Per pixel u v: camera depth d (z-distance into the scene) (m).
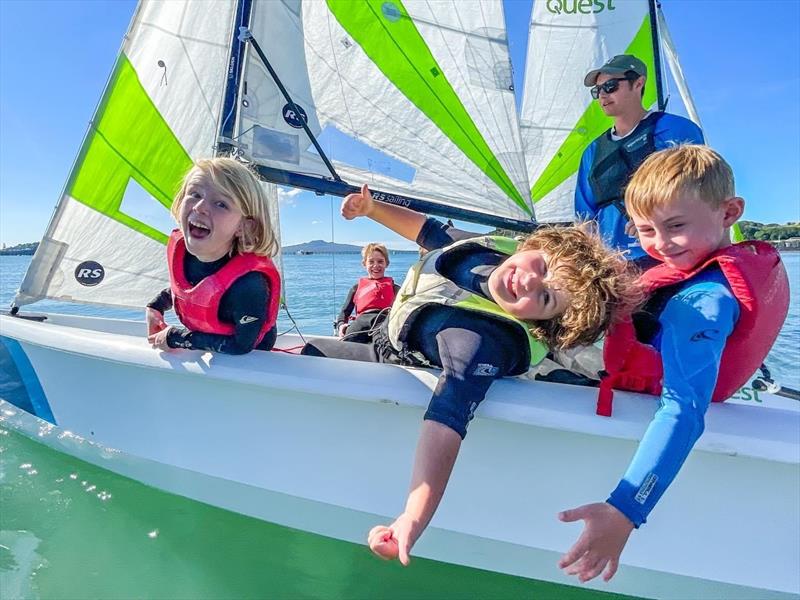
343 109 2.48
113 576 1.48
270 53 2.28
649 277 1.22
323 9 2.38
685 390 0.97
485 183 2.74
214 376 1.41
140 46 2.34
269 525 1.52
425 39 2.57
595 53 3.23
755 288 1.05
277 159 2.27
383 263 3.19
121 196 2.37
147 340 1.63
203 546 1.60
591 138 3.31
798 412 1.15
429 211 2.62
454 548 1.35
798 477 1.10
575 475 1.21
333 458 1.37
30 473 1.93
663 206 1.10
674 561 1.20
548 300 1.11
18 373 1.96
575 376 1.37
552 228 1.27
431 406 1.07
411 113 2.59
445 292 1.26
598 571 0.88
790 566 1.13
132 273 2.43
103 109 2.30
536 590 1.33
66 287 2.32
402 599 1.42
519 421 1.18
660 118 2.05
